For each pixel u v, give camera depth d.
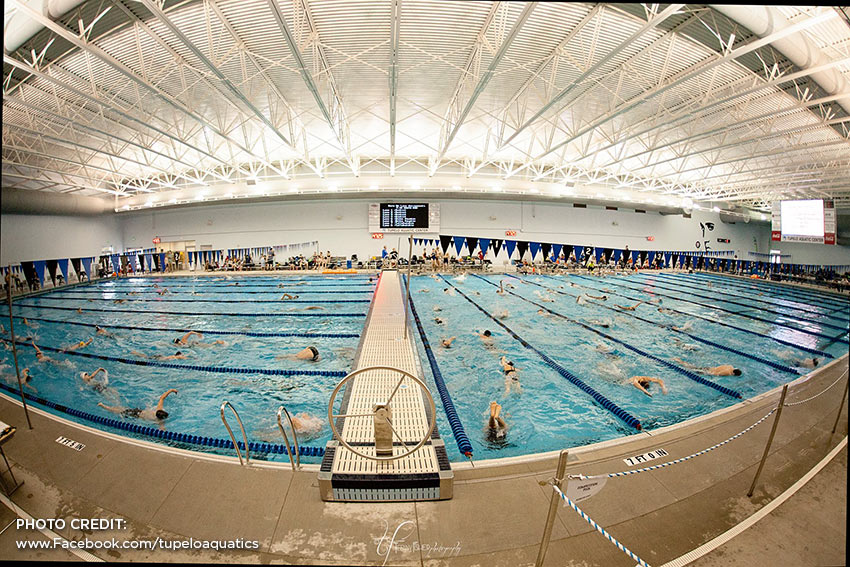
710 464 2.49
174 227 18.42
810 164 13.12
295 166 15.14
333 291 11.50
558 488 1.72
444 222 17.50
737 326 7.64
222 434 3.59
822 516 2.07
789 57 5.82
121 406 4.13
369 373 3.75
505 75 7.77
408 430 2.76
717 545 1.92
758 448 2.65
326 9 5.73
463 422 3.81
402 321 5.98
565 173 16.75
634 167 15.02
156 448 2.63
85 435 2.77
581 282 13.81
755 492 2.24
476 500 2.21
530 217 18.06
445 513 2.12
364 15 5.86
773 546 1.91
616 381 4.77
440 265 16.45
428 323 7.47
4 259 13.50
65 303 10.05
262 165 14.16
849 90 6.63
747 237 23.20
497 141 11.15
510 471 2.45
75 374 5.00
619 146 12.65
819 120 8.61
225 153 13.77
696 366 5.29
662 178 17.08
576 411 4.05
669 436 2.83
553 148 10.34
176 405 4.15
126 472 2.39
